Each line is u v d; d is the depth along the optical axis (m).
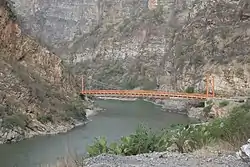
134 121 80.56
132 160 13.85
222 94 104.56
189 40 132.50
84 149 41.78
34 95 74.81
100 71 180.00
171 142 18.36
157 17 179.12
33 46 89.38
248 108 20.33
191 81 119.06
